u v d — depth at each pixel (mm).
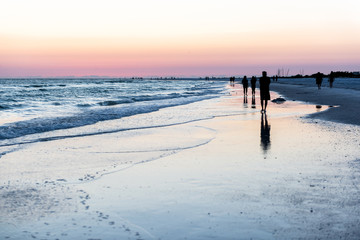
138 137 9969
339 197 4699
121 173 6055
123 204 4500
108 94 39406
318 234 3592
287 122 12750
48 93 39969
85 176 5883
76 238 3523
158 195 4840
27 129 11117
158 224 3855
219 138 9570
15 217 4082
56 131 11195
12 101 25719
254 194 4840
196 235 3576
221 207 4355
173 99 29531
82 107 21344
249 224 3842
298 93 33062
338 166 6340
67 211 4270
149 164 6684
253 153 7535
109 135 10375
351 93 30031
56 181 5594
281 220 3943
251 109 18719
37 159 7199
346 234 3594
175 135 10258
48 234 3619
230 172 5992
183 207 4371
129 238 3514
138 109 18969
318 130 10664
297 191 4949
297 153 7461
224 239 3488
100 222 3926
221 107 20375
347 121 12656
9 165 6695
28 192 5027
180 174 5922
